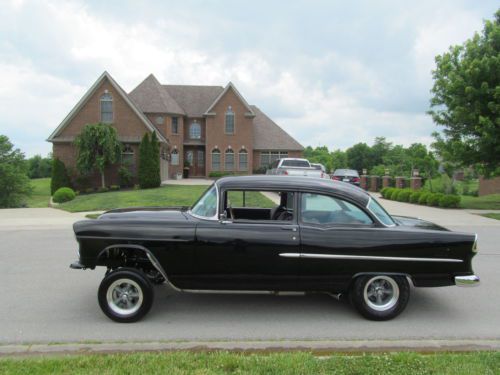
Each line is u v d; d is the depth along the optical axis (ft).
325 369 12.32
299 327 16.94
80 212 56.75
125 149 110.32
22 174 105.50
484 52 60.44
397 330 16.76
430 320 17.94
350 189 18.19
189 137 146.10
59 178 102.17
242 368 12.39
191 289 17.56
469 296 21.40
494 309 19.48
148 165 99.30
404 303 17.75
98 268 26.45
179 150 140.46
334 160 270.26
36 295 21.04
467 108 59.52
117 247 17.33
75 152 107.34
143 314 17.24
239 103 140.56
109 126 103.14
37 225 44.60
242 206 20.63
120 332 16.26
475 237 17.66
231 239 17.15
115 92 110.01
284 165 85.10
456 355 13.52
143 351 14.02
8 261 28.32
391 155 206.49
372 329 16.83
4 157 104.42
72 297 20.74
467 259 17.58
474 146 62.23
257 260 17.22
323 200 17.76
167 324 17.11
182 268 17.34
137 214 18.43
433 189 87.40
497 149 58.08
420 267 17.43
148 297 17.19
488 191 94.79
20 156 106.93
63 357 13.25
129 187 107.34
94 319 17.71
